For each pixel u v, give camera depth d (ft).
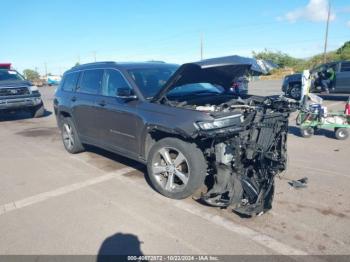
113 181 16.19
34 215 12.67
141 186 15.39
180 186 13.44
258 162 12.46
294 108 13.47
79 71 20.58
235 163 12.02
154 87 15.64
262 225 11.43
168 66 18.01
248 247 10.12
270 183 12.05
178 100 15.26
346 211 12.39
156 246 10.30
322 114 24.84
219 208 12.82
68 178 16.85
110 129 16.99
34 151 23.03
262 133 12.51
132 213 12.58
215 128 11.84
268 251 9.89
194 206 13.07
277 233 10.88
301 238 10.55
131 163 19.17
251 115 12.34
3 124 36.78
